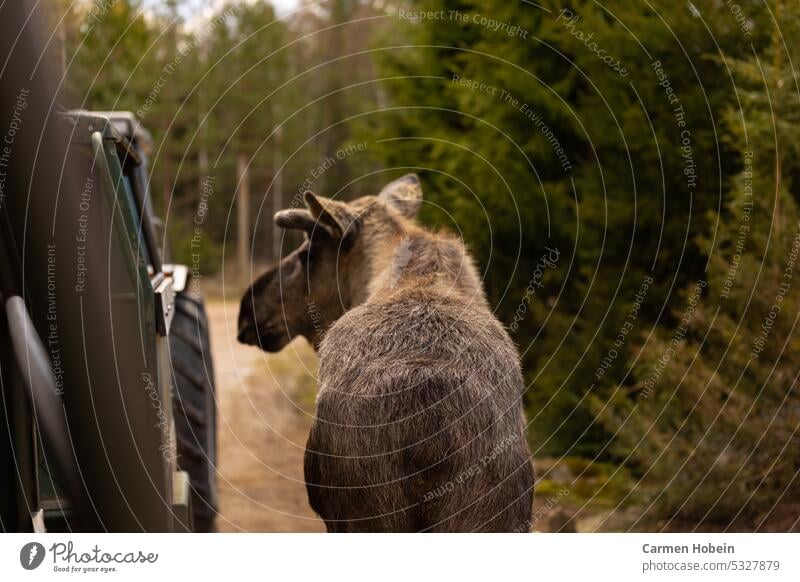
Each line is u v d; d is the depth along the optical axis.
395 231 3.51
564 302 7.91
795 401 4.71
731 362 5.01
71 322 2.52
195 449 4.80
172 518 3.17
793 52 5.00
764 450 4.74
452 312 2.83
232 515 6.35
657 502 5.06
